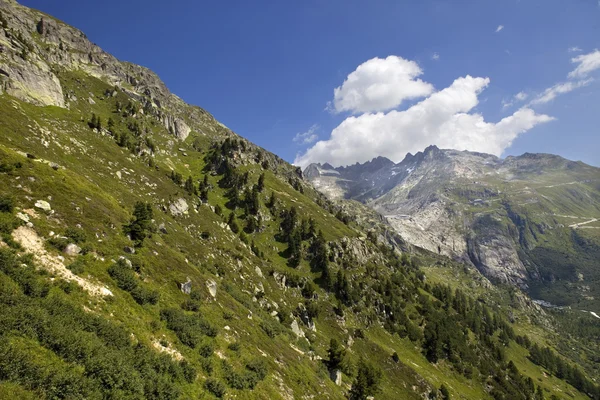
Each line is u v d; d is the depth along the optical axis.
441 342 157.25
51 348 21.06
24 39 177.88
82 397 18.95
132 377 23.38
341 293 148.38
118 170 119.19
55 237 34.91
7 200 33.66
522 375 192.50
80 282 31.00
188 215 126.75
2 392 15.72
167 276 47.62
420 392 114.19
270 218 188.25
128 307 33.09
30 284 25.12
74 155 100.31
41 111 127.19
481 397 142.25
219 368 35.94
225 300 60.31
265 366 43.47
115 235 45.72
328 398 52.41
